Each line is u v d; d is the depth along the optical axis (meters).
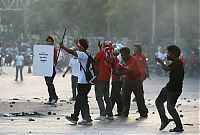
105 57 32.28
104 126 29.97
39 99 45.69
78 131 27.78
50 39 40.28
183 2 108.75
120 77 34.50
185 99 47.97
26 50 120.75
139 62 37.28
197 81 75.06
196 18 109.00
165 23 115.56
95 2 139.75
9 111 36.41
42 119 32.47
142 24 118.88
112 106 34.78
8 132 27.03
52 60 33.56
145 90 58.84
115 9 120.69
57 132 27.30
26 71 97.75
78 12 156.12
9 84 65.00
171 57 28.52
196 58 87.75
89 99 46.56
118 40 124.62
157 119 33.28
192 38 107.56
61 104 41.38
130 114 35.84
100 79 32.31
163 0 114.62
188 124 31.06
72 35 166.50
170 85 28.39
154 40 108.00
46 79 41.47
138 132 27.84
